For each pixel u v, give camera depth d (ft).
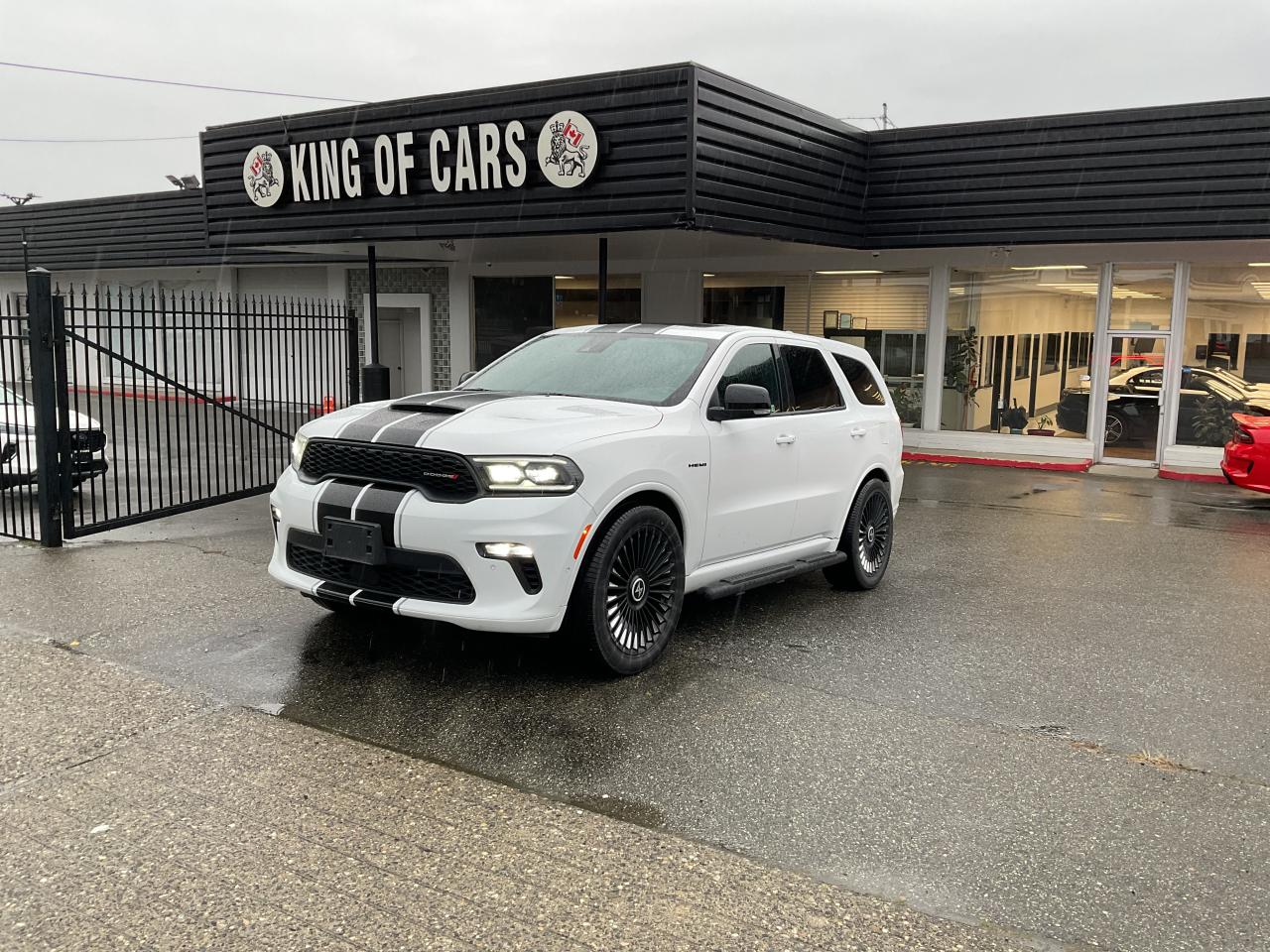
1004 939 9.94
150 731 14.25
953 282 54.80
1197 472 47.70
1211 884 11.07
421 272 71.61
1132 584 25.20
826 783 13.28
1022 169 48.55
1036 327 53.21
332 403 37.11
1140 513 36.91
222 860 10.94
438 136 43.60
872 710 15.93
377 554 15.67
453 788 12.80
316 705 15.35
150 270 81.92
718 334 20.42
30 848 11.09
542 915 10.08
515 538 14.99
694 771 13.55
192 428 55.01
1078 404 52.65
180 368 76.89
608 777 13.26
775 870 11.10
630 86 38.65
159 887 10.39
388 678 16.55
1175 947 9.89
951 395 55.72
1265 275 47.80
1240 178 44.39
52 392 25.14
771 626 20.57
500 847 11.39
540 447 15.44
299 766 13.29
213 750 13.70
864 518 23.63
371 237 46.73
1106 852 11.71
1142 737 15.15
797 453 20.76
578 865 11.07
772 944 9.72
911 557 28.09
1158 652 19.44
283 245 51.37
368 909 10.09
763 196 42.83
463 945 9.55
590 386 19.29
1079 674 17.95
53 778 12.74
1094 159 47.06
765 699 16.25
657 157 38.45
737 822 12.17
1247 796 13.24
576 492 15.44
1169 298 50.03
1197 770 14.03
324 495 16.34
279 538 17.58
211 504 31.01
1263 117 43.65
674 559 17.53
